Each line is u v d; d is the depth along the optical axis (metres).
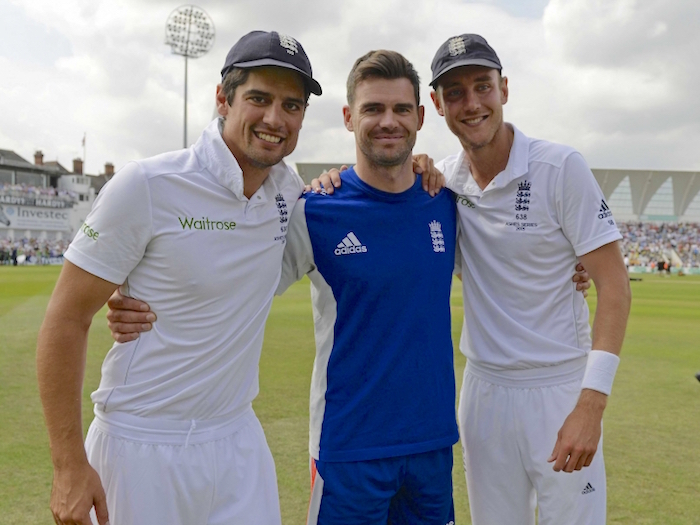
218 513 1.99
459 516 3.21
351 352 2.31
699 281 29.38
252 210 2.00
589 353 2.28
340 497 2.27
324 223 2.34
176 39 30.41
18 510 3.02
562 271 2.46
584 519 2.40
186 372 1.92
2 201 52.75
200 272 1.88
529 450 2.44
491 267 2.50
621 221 60.53
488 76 2.43
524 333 2.43
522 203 2.44
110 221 1.79
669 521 3.02
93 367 6.46
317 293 2.44
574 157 2.40
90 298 1.81
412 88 2.29
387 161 2.28
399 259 2.30
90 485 1.79
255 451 2.08
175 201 1.87
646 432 4.43
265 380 5.89
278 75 1.92
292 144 2.03
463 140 2.51
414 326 2.28
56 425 1.76
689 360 7.43
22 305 12.48
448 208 2.56
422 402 2.28
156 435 1.90
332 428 2.30
